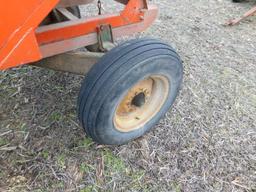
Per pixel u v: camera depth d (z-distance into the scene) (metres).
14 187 1.15
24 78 1.55
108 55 1.07
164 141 1.34
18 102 1.43
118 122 1.20
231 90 1.61
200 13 2.26
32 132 1.31
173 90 1.27
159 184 1.20
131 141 1.32
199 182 1.22
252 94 1.61
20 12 0.86
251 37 2.04
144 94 1.22
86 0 1.42
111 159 1.26
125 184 1.19
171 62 1.16
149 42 1.11
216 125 1.43
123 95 1.10
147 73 1.11
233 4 2.42
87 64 1.18
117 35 1.32
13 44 0.88
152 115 1.29
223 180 1.23
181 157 1.29
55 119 1.37
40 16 0.89
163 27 2.04
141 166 1.25
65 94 1.48
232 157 1.31
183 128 1.40
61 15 1.33
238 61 1.82
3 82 1.52
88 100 1.06
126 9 1.30
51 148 1.27
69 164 1.22
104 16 1.25
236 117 1.48
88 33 1.22
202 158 1.30
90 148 1.28
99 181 1.19
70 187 1.17
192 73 1.68
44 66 1.24
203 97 1.55
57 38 1.16
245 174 1.26
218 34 2.04
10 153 1.24
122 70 1.04
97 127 1.12
